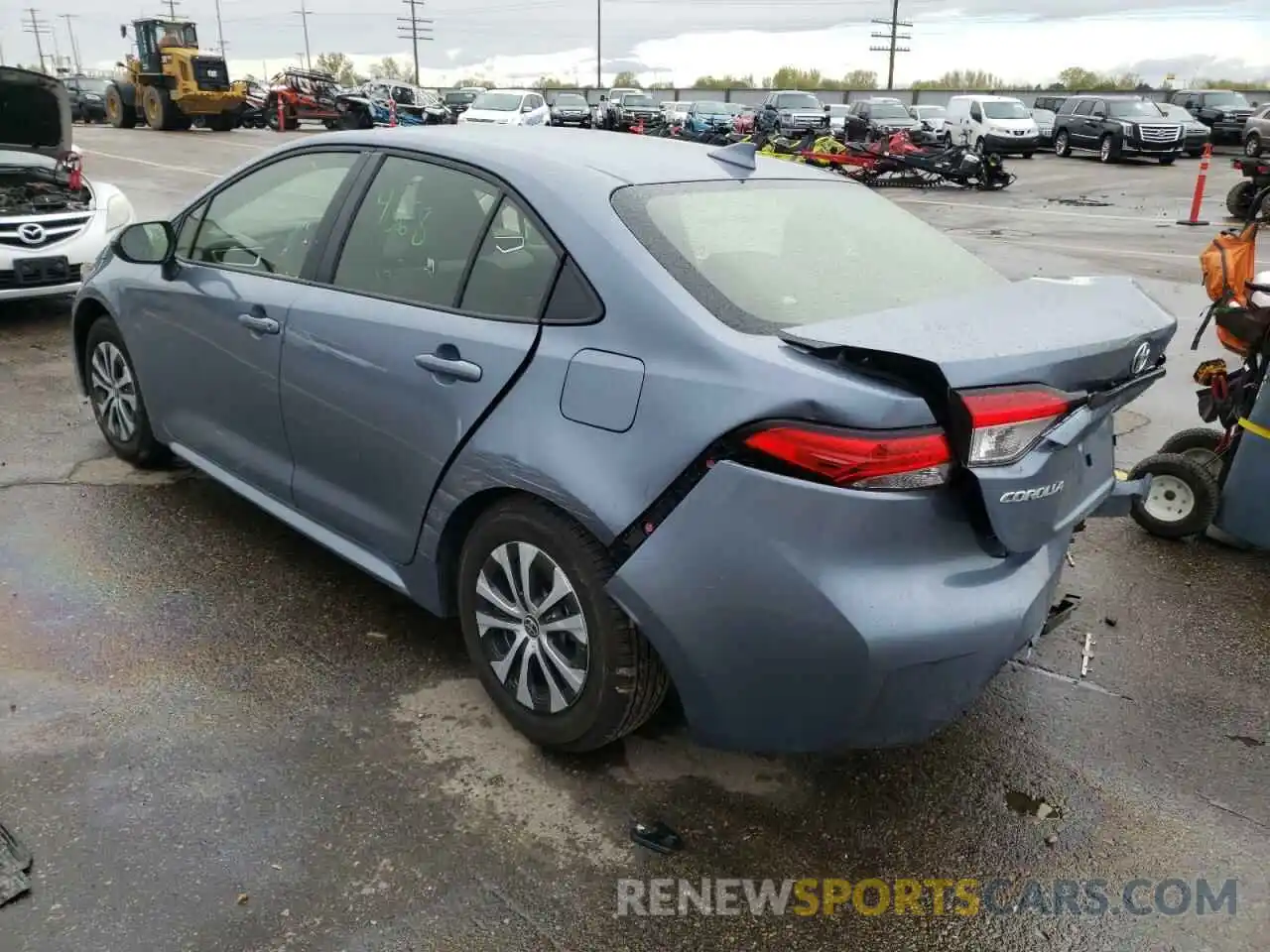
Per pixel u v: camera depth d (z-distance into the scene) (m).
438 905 2.30
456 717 2.98
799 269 2.71
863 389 2.13
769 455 2.19
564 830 2.55
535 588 2.70
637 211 2.66
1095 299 2.67
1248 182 15.71
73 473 4.64
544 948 2.21
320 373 3.22
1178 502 4.38
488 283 2.81
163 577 3.72
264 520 4.23
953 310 2.44
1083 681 3.35
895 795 2.75
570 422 2.51
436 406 2.83
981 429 2.14
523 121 28.66
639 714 2.62
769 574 2.23
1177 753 2.99
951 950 2.28
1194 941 2.32
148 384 4.25
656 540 2.35
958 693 2.34
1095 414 2.47
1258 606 3.91
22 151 8.09
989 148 28.19
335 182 3.41
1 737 2.78
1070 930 2.34
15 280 7.06
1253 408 4.12
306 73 36.53
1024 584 2.38
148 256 4.10
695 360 2.32
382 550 3.17
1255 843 2.63
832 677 2.25
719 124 33.78
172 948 2.14
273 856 2.41
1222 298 4.21
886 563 2.21
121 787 2.61
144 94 32.78
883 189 21.94
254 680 3.11
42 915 2.21
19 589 3.58
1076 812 2.72
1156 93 37.50
